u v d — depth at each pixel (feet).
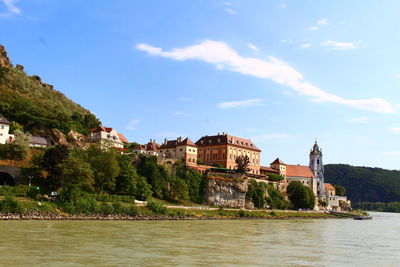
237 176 570.87
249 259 167.32
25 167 367.66
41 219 289.33
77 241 189.06
